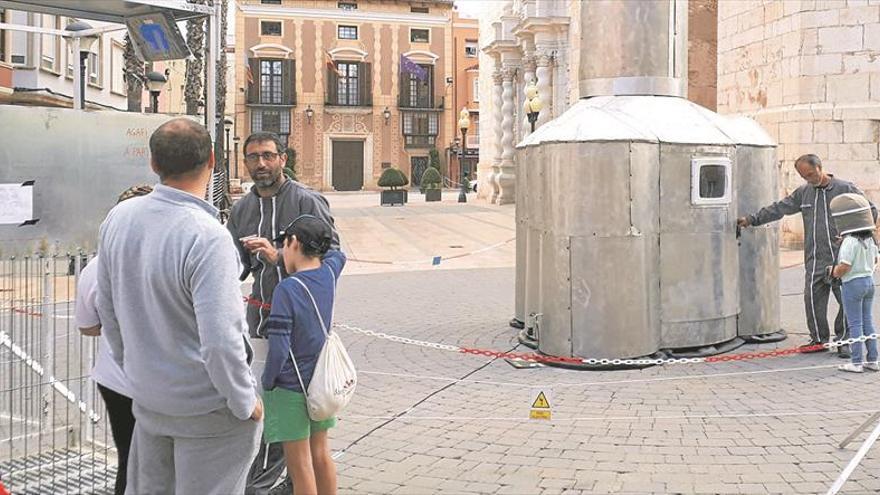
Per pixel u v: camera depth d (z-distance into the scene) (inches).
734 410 246.1
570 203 297.1
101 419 226.2
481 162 1595.7
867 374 286.5
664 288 310.7
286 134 2485.2
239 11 2433.6
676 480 191.5
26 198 183.3
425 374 297.6
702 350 318.0
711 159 313.6
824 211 313.9
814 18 666.2
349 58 2504.9
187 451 118.4
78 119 187.8
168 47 251.4
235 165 1948.8
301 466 152.2
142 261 115.3
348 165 2544.3
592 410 248.1
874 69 651.5
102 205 191.3
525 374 293.7
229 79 2448.3
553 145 301.6
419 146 2581.2
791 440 218.5
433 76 2583.7
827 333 320.5
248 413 116.3
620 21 329.4
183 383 115.4
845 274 287.9
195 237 113.5
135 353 116.9
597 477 194.2
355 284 538.0
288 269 158.7
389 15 2524.6
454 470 200.4
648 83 328.8
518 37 1311.5
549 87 1246.3
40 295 221.6
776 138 693.9
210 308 111.4
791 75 681.6
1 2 236.4
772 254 347.3
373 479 195.2
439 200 1659.7
